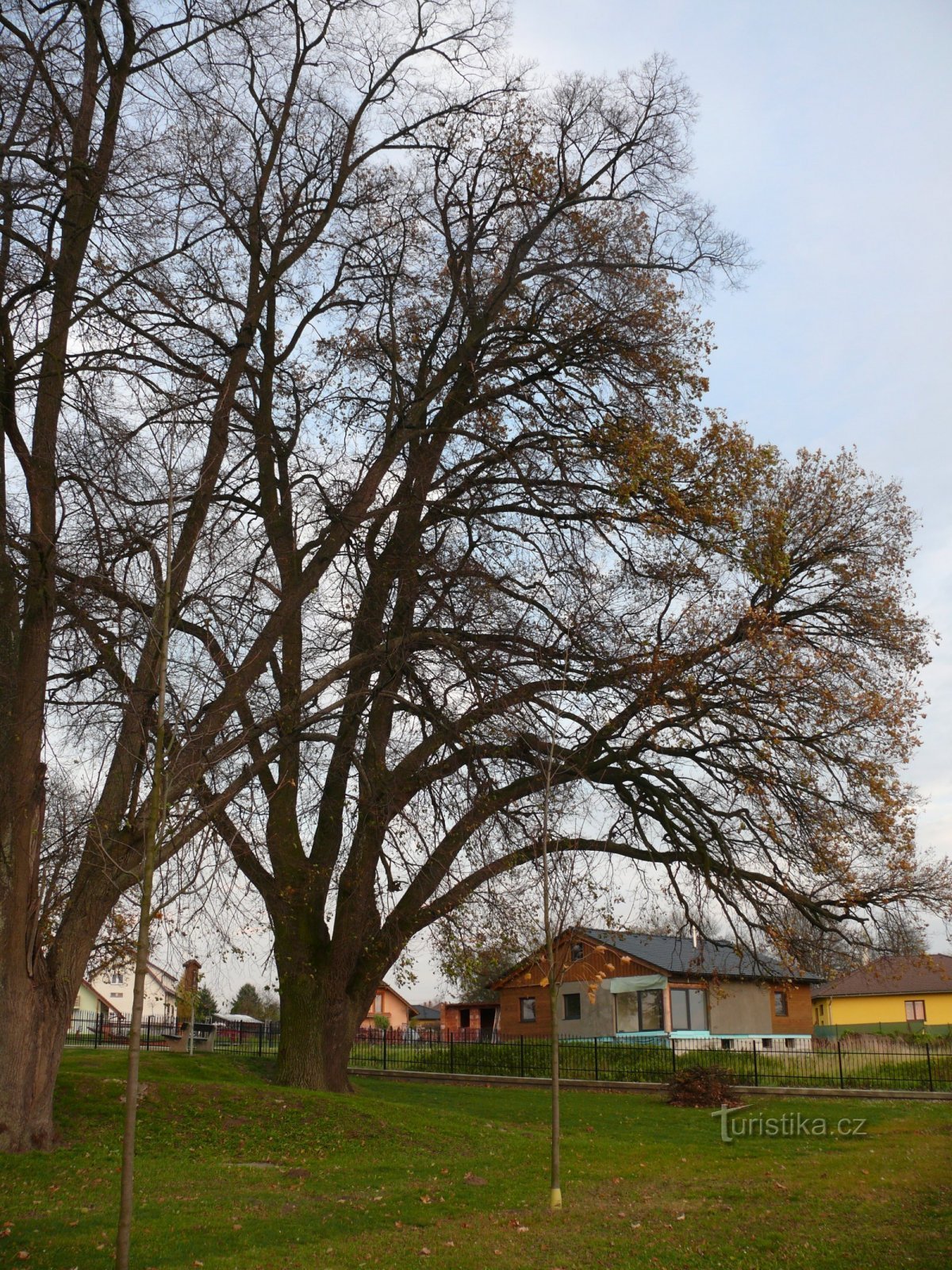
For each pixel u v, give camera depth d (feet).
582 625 62.08
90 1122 53.11
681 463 60.54
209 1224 35.99
